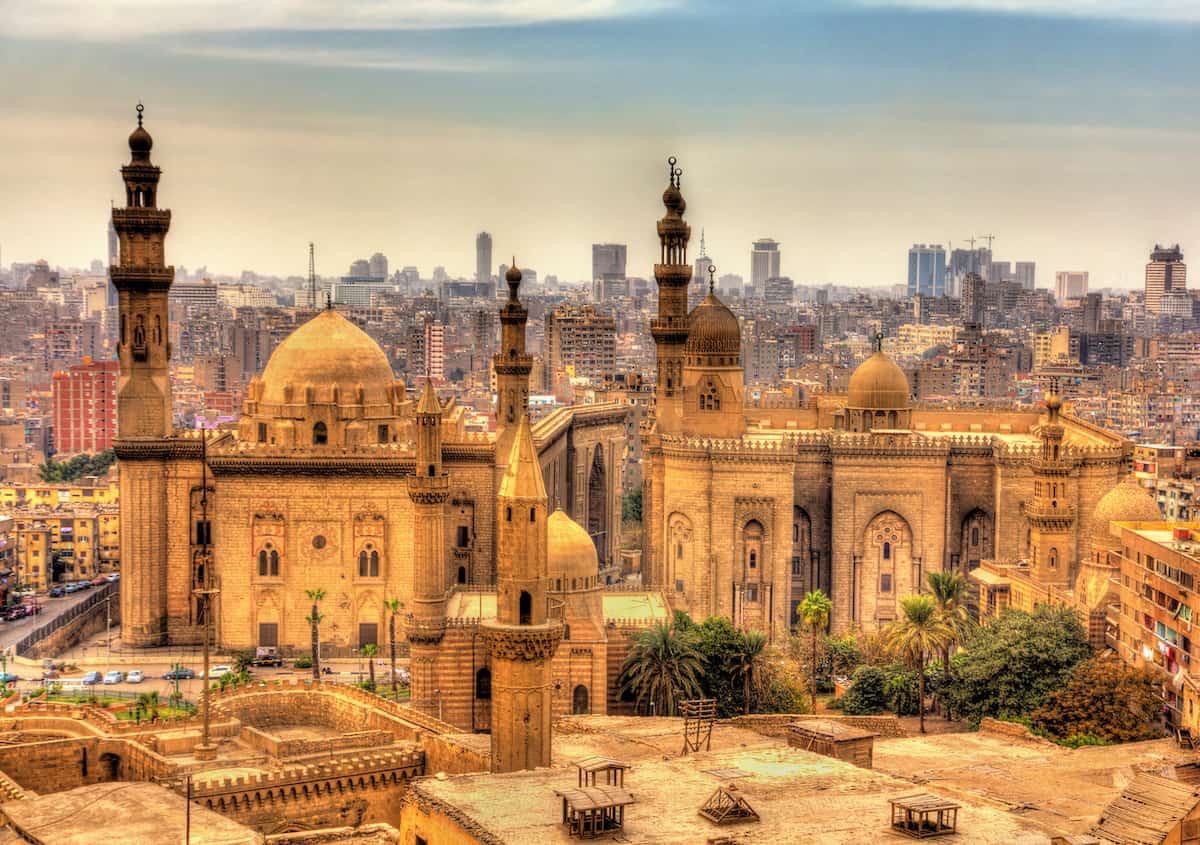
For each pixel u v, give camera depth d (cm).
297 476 18275
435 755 11638
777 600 17575
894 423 18512
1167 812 9106
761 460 17500
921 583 17875
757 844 7556
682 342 18850
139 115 18650
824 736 10444
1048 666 13388
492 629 10706
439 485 14362
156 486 18488
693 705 13538
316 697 13825
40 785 11719
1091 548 16175
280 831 10981
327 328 19162
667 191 18975
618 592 16425
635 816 8019
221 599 18375
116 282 18450
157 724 12888
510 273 18188
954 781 10262
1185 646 12612
